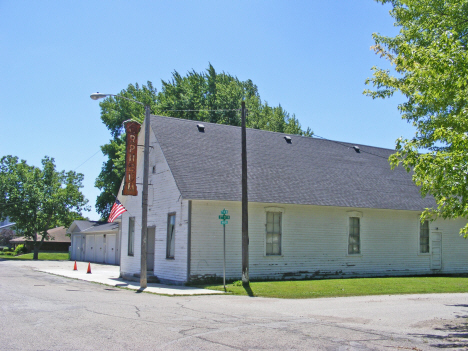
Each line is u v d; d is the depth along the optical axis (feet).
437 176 33.65
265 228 74.18
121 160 152.05
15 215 175.94
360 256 82.94
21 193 178.09
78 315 35.06
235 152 82.17
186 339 27.14
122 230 90.48
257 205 73.87
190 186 67.97
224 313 38.88
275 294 56.03
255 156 83.51
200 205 68.85
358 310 43.27
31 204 177.06
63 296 49.03
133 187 81.35
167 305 43.62
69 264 137.28
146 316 35.58
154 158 80.23
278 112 187.62
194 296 54.19
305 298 53.62
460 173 33.88
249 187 73.56
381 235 86.07
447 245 94.17
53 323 31.22
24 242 228.22
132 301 46.37
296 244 76.74
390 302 50.52
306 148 94.89
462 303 50.62
